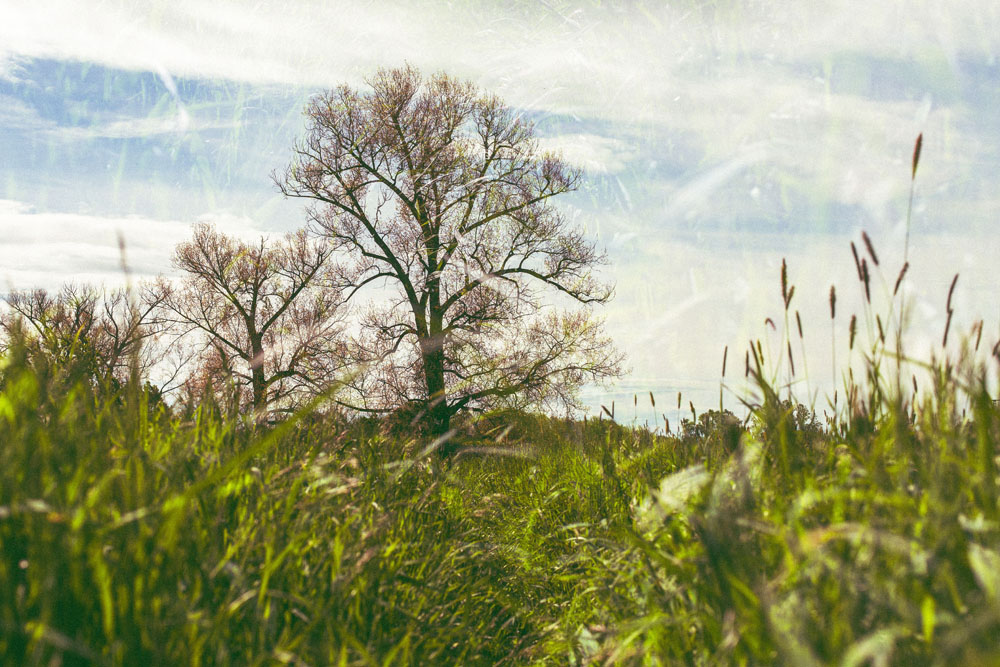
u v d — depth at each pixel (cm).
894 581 97
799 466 159
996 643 85
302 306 1420
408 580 195
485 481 467
